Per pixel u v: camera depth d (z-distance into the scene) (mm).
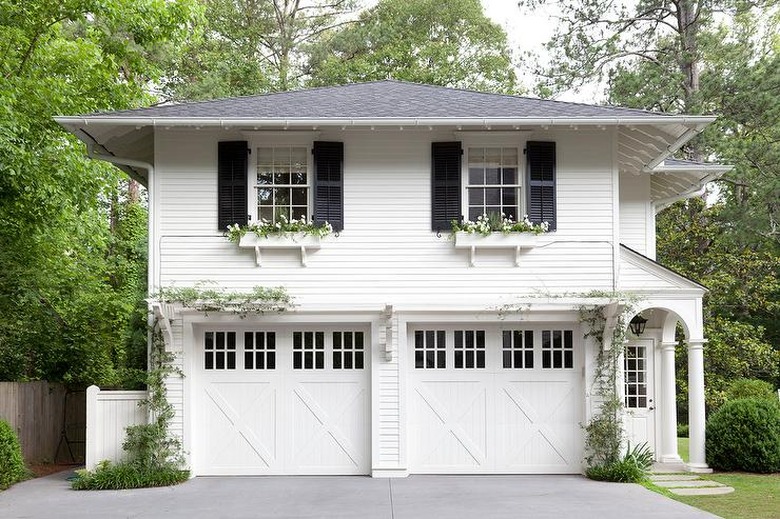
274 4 34312
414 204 14297
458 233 13969
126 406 14039
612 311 13742
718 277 25172
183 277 14102
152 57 25312
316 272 14148
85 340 19531
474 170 14461
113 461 13938
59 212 17875
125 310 22266
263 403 14297
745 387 19688
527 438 14305
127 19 17344
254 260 14156
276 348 14352
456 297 14133
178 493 12492
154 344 13945
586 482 13352
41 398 17141
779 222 24156
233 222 14125
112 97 18531
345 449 14273
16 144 16281
